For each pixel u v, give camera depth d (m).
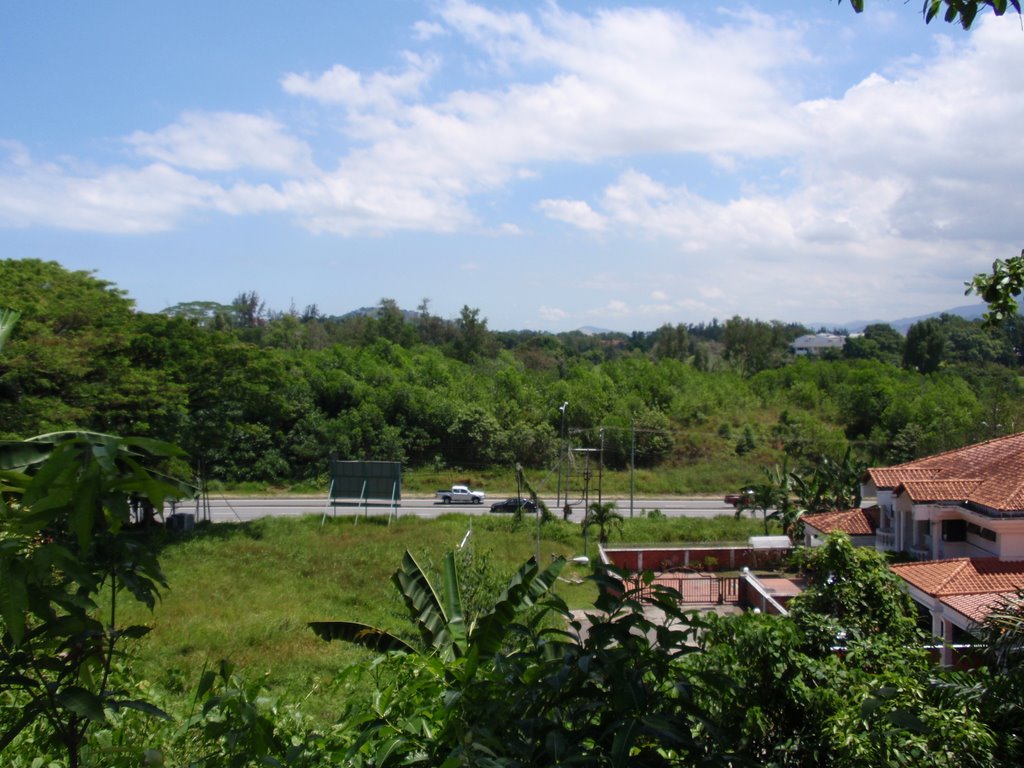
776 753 5.22
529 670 4.04
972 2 4.53
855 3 4.71
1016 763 4.64
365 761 4.68
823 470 28.97
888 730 4.59
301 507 37.12
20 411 22.52
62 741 3.86
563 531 31.14
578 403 51.50
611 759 3.38
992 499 17.08
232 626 16.53
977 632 7.20
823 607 8.46
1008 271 7.56
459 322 75.38
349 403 47.94
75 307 27.25
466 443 47.62
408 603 6.97
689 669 4.13
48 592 2.90
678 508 39.09
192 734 5.67
